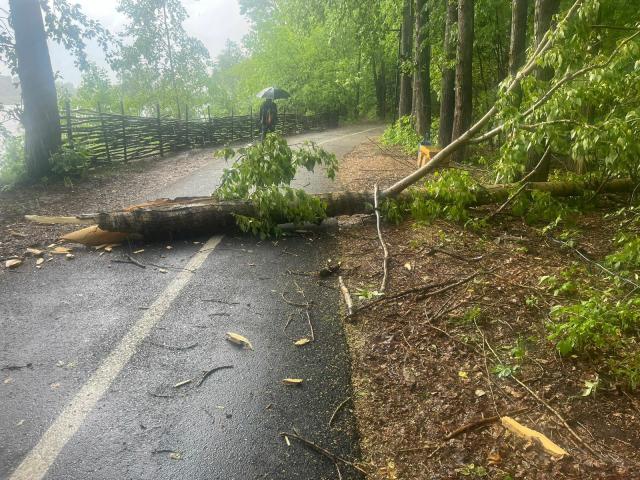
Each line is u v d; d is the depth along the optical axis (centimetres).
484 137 620
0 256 502
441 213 649
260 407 274
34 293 419
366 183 924
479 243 548
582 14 502
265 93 1441
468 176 626
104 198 810
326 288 436
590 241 553
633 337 332
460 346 331
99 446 243
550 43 557
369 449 242
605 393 279
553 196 686
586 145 488
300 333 356
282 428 257
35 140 934
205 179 993
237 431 255
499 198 666
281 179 620
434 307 389
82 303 400
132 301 405
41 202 768
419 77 1510
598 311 313
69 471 227
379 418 264
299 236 586
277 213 588
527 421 257
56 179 949
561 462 228
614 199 710
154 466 231
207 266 485
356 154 1473
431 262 491
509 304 390
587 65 536
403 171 1080
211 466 231
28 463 231
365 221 643
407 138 1595
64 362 315
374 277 456
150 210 551
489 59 1722
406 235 583
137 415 266
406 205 647
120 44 1188
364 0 1698
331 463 234
